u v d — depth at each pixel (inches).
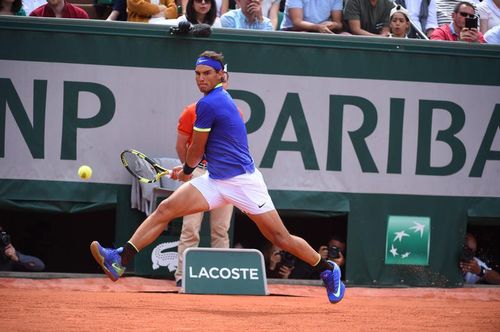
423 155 834.8
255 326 512.7
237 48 808.3
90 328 484.4
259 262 740.0
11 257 794.8
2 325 486.9
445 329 531.8
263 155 813.2
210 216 773.3
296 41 813.2
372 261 826.2
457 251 839.1
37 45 791.7
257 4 893.8
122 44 798.5
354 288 804.6
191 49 804.6
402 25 895.7
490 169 844.6
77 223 956.0
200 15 858.1
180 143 691.4
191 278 718.5
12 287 732.7
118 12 970.7
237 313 577.0
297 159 816.9
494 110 845.2
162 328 490.9
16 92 790.5
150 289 743.1
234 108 558.3
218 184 555.2
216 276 725.3
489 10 1008.9
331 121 821.2
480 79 841.5
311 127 819.4
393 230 829.8
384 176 828.0
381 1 952.3
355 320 561.9
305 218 973.2
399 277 829.8
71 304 599.5
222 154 553.0
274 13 997.2
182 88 805.2
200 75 555.8
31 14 904.3
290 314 584.4
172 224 795.4
